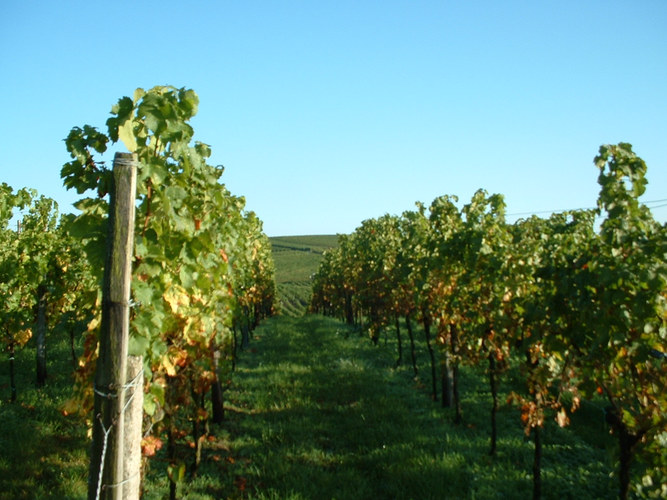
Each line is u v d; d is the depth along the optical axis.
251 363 17.69
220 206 6.07
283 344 21.92
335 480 7.46
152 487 7.03
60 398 10.62
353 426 9.99
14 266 10.77
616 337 4.57
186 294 5.45
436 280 10.82
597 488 7.25
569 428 9.95
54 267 12.42
